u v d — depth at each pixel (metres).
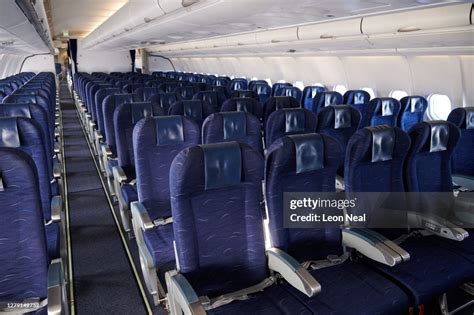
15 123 2.26
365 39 4.27
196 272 1.68
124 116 3.33
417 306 1.83
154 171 2.63
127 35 7.02
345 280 1.88
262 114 4.54
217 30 5.31
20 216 1.57
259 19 3.84
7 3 2.53
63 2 7.21
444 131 2.50
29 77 12.65
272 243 1.93
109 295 2.55
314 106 5.06
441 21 3.16
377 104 4.23
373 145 2.19
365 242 1.95
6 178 1.50
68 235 3.42
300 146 1.89
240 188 1.77
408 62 4.90
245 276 1.82
